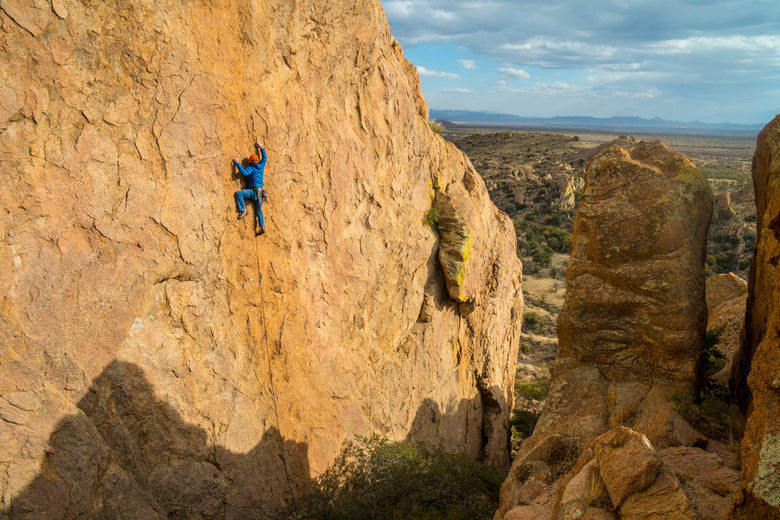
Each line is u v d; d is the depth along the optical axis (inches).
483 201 822.5
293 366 481.1
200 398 393.1
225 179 412.8
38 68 300.7
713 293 706.2
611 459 242.5
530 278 2657.5
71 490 290.4
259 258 445.4
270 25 443.2
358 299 570.6
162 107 363.3
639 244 413.7
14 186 291.6
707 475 249.1
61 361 305.7
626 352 423.8
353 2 533.6
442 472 511.2
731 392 402.6
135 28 345.1
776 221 211.2
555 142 5659.5
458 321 803.4
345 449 537.3
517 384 1325.0
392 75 613.6
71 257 315.0
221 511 400.5
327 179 515.2
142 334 355.6
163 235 367.2
